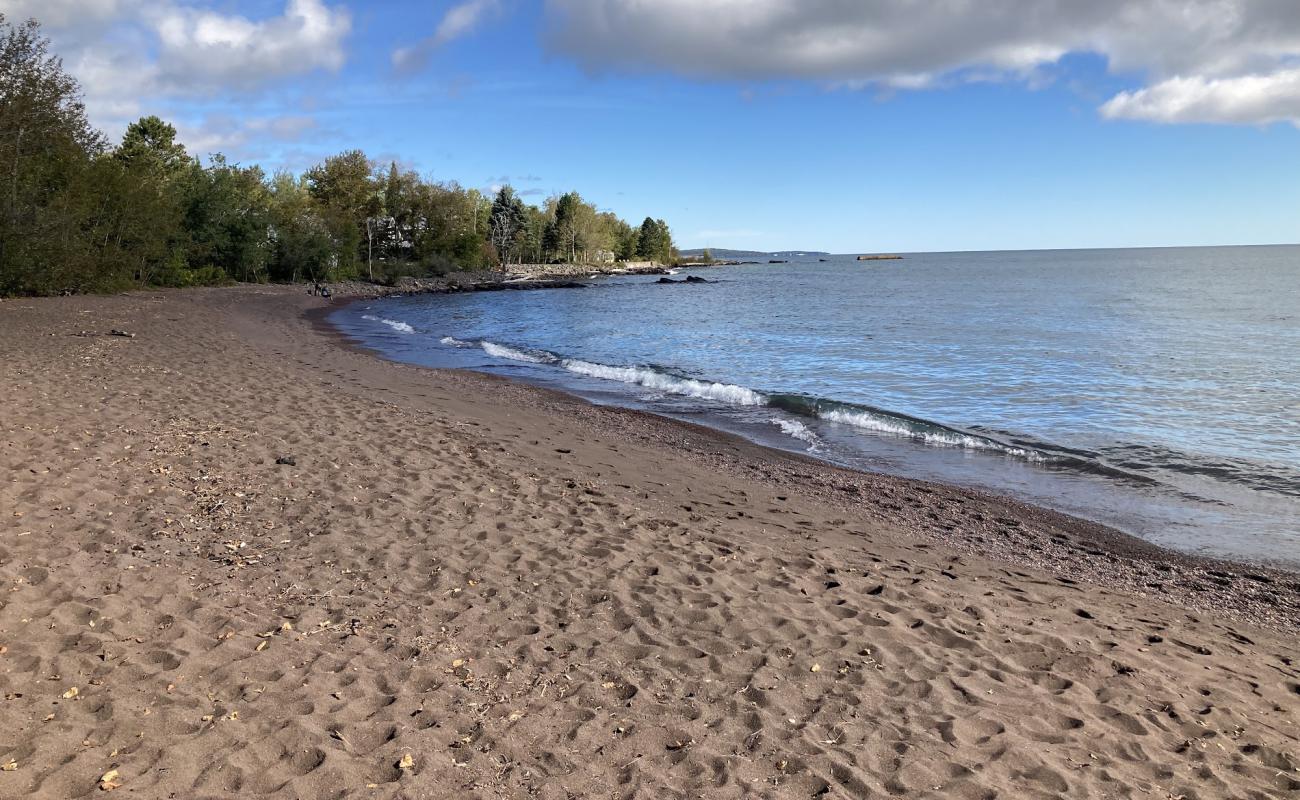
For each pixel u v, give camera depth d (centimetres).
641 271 11638
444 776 327
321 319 3216
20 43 2539
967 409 1541
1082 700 425
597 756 351
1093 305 4447
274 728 351
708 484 910
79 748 323
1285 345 2516
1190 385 1792
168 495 658
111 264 3097
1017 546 765
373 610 486
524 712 384
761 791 330
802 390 1755
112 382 1136
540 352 2383
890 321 3562
